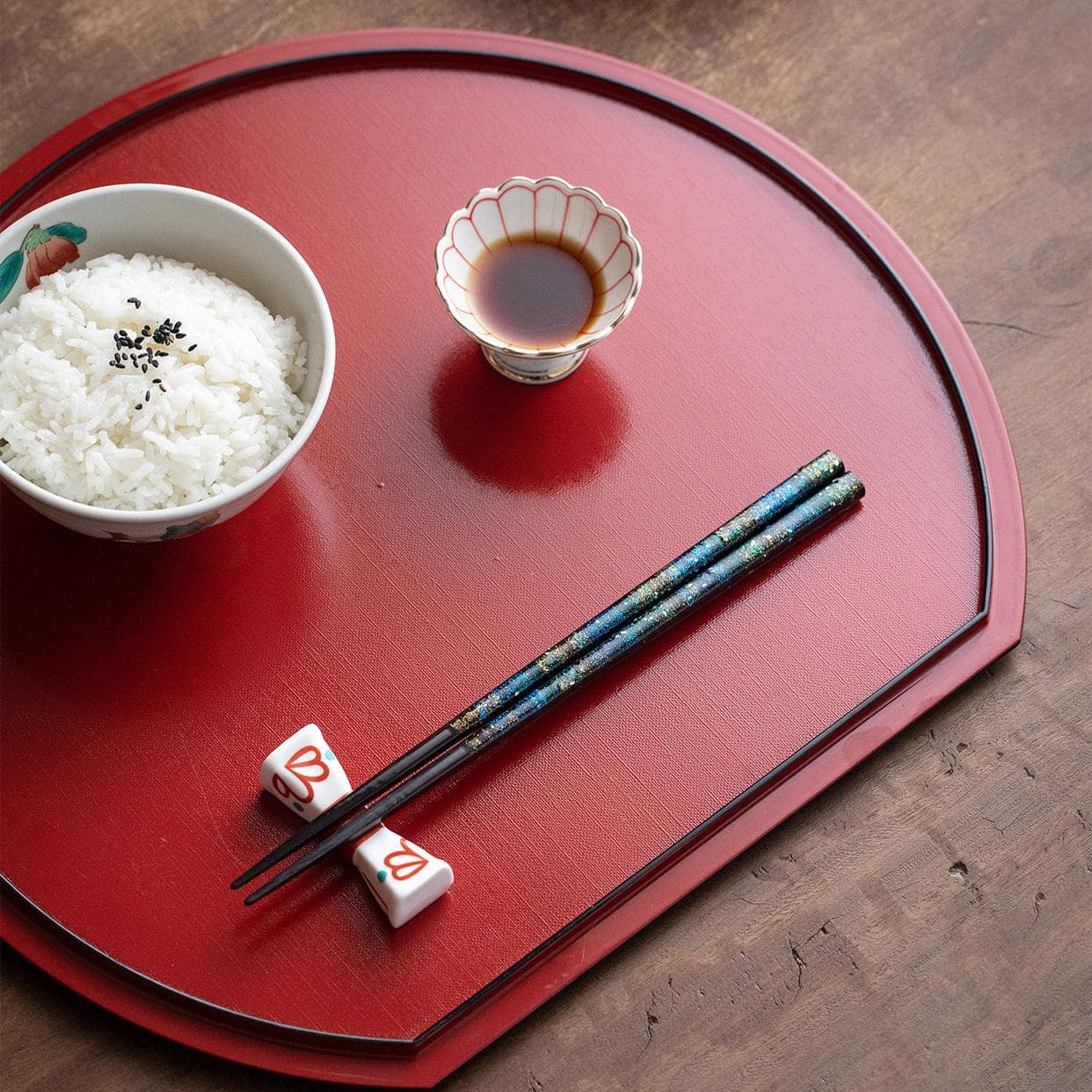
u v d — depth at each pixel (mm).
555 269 788
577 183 823
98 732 736
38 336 739
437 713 747
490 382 791
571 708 751
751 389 797
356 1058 712
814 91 899
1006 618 775
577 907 728
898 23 911
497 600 763
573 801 740
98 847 725
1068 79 902
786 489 770
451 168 822
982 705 785
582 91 839
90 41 884
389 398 786
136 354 734
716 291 810
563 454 783
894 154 886
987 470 791
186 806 730
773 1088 739
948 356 805
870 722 759
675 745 749
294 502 770
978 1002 753
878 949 754
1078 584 808
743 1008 745
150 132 816
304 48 831
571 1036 737
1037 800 775
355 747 741
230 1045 710
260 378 743
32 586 750
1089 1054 751
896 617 771
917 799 771
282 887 725
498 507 774
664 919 751
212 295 754
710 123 832
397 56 834
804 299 811
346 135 823
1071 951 760
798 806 746
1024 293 856
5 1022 726
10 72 875
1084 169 882
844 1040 746
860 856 763
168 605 752
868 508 785
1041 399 836
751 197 826
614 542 772
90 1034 726
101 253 762
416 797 735
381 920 723
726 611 768
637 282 765
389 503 772
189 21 893
